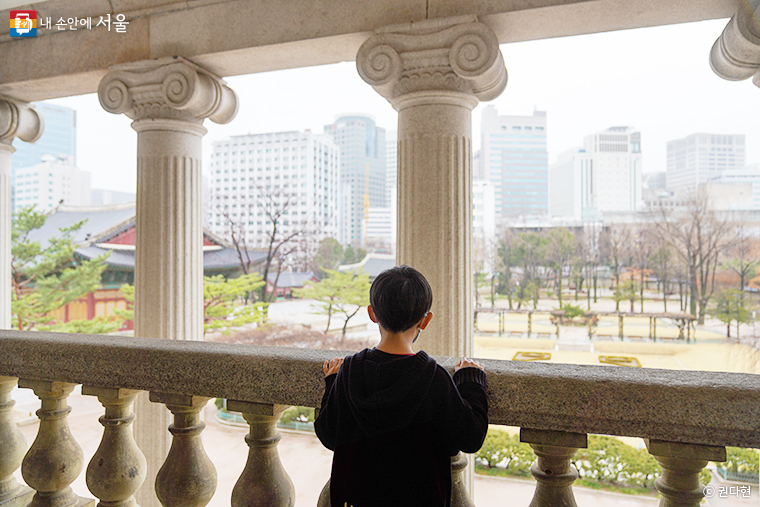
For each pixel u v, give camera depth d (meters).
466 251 4.14
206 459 1.61
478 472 15.91
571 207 77.12
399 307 1.12
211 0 4.59
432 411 1.08
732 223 42.09
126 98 4.80
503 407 1.21
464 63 3.87
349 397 1.10
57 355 1.67
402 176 4.17
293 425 18.41
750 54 3.82
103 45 4.96
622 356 38.41
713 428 1.08
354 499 1.09
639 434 1.13
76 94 5.66
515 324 47.31
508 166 83.81
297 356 1.43
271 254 45.56
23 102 5.87
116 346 1.62
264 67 4.99
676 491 1.18
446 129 4.05
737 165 66.44
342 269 44.53
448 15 4.02
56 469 1.71
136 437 4.55
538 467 1.28
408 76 4.07
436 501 1.07
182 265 4.89
